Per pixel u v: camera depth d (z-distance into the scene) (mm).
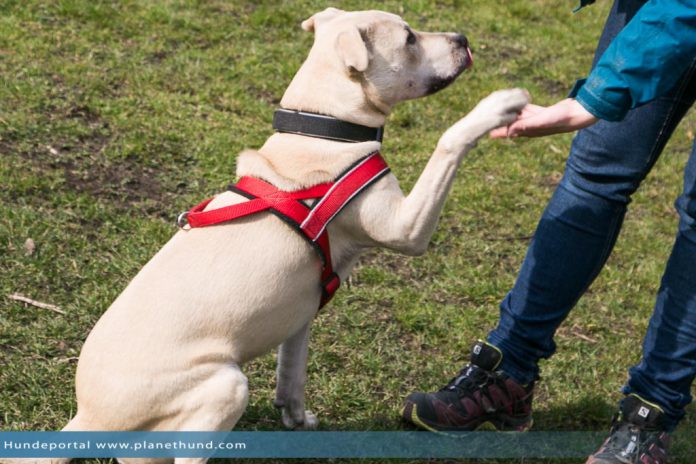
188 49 5539
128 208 3951
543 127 2494
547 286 2906
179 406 2400
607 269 4184
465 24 6719
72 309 3297
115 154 4285
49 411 2854
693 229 2701
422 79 2781
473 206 4504
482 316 3697
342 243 2707
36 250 3549
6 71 4805
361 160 2656
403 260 3998
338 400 3125
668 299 2766
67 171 4105
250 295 2469
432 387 3246
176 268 2477
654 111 2672
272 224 2551
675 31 2293
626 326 3814
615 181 2789
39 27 5371
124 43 5430
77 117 4547
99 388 2383
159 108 4777
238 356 2512
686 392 2826
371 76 2693
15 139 4242
